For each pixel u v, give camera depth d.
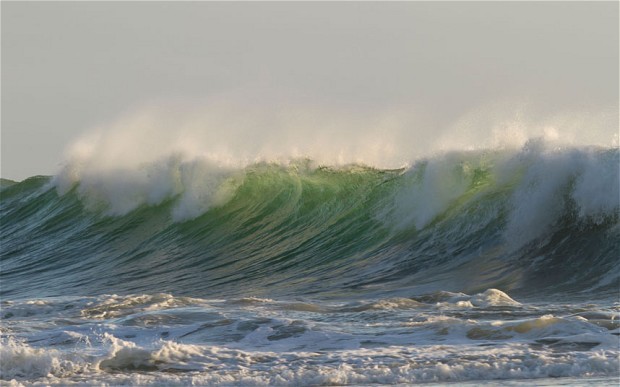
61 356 37.69
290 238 91.75
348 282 74.50
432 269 75.69
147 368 37.19
